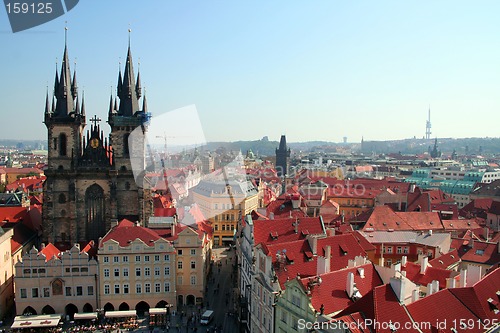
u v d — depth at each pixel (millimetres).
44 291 124625
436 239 125812
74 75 162500
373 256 120188
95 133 160250
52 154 157625
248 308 106750
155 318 122125
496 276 79125
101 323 121750
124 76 157625
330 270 94500
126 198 159625
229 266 172750
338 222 148875
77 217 159375
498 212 188250
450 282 82062
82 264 125375
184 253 131750
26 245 153000
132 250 126438
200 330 116688
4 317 128250
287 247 95812
